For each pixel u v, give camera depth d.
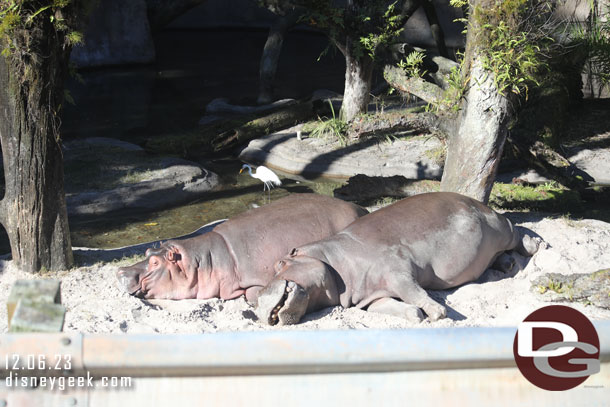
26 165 8.40
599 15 20.53
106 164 16.58
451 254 8.11
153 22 33.81
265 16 41.56
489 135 9.48
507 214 11.02
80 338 2.93
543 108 16.92
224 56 34.84
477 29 9.19
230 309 7.80
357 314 7.53
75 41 8.33
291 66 31.47
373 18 15.25
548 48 9.90
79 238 12.55
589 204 13.96
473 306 7.85
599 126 18.58
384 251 7.82
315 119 20.66
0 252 11.88
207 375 3.05
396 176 14.54
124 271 8.06
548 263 8.80
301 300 7.05
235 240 8.24
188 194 15.27
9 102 8.21
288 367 3.01
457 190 9.84
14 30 7.85
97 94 26.44
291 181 16.47
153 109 23.81
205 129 19.88
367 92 18.47
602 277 7.79
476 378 3.16
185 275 8.04
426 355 3.00
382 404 3.11
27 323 2.97
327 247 7.84
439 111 10.00
